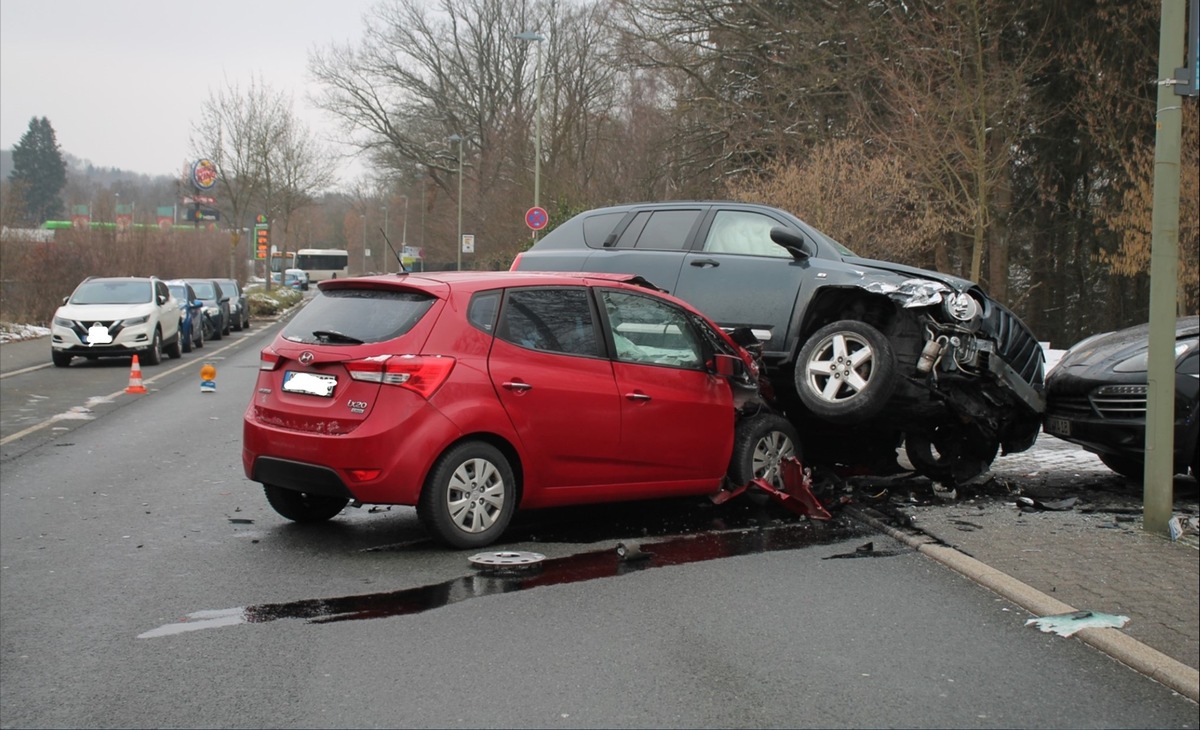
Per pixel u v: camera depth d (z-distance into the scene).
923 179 23.88
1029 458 10.87
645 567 6.43
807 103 29.47
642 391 7.34
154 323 21.92
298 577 6.13
